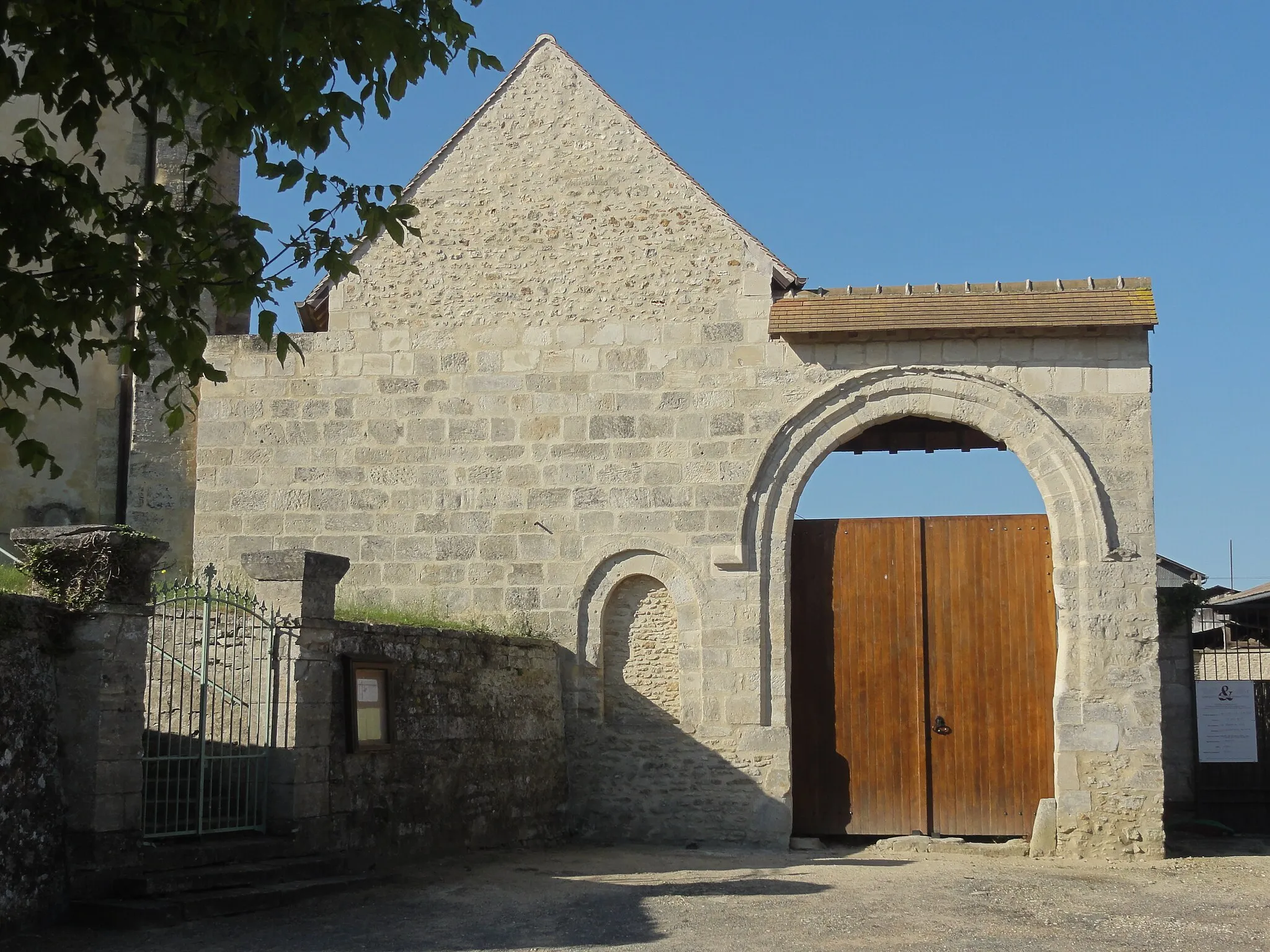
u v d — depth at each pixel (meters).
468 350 16.08
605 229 16.05
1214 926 10.02
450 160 16.52
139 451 17.36
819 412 15.30
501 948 8.68
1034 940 9.34
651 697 15.31
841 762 15.55
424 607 15.69
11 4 7.39
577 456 15.70
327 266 8.28
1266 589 20.44
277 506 16.12
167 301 8.02
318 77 7.78
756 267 15.68
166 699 11.75
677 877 12.12
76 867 9.19
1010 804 15.17
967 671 15.49
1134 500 14.65
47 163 7.44
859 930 9.56
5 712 8.66
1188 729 16.53
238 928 9.05
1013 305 14.95
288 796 10.98
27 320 7.25
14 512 17.11
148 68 8.12
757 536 15.25
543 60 16.58
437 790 12.91
